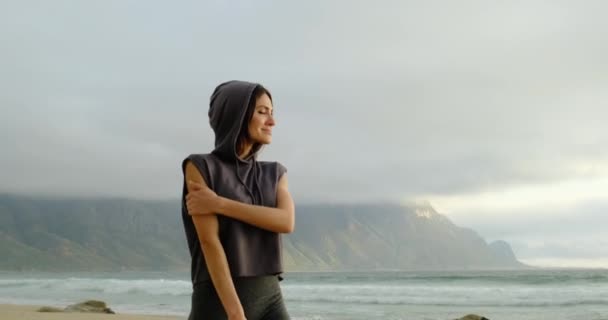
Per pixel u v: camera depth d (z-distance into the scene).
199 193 2.03
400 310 19.41
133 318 13.70
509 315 17.67
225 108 2.16
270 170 2.27
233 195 2.11
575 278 39.00
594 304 20.73
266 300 2.09
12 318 13.25
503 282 37.31
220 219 2.05
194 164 2.10
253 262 2.08
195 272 2.12
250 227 2.09
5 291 34.31
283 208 2.17
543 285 32.84
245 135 2.19
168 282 41.84
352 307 20.66
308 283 48.34
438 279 47.44
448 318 16.31
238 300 1.97
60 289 35.16
